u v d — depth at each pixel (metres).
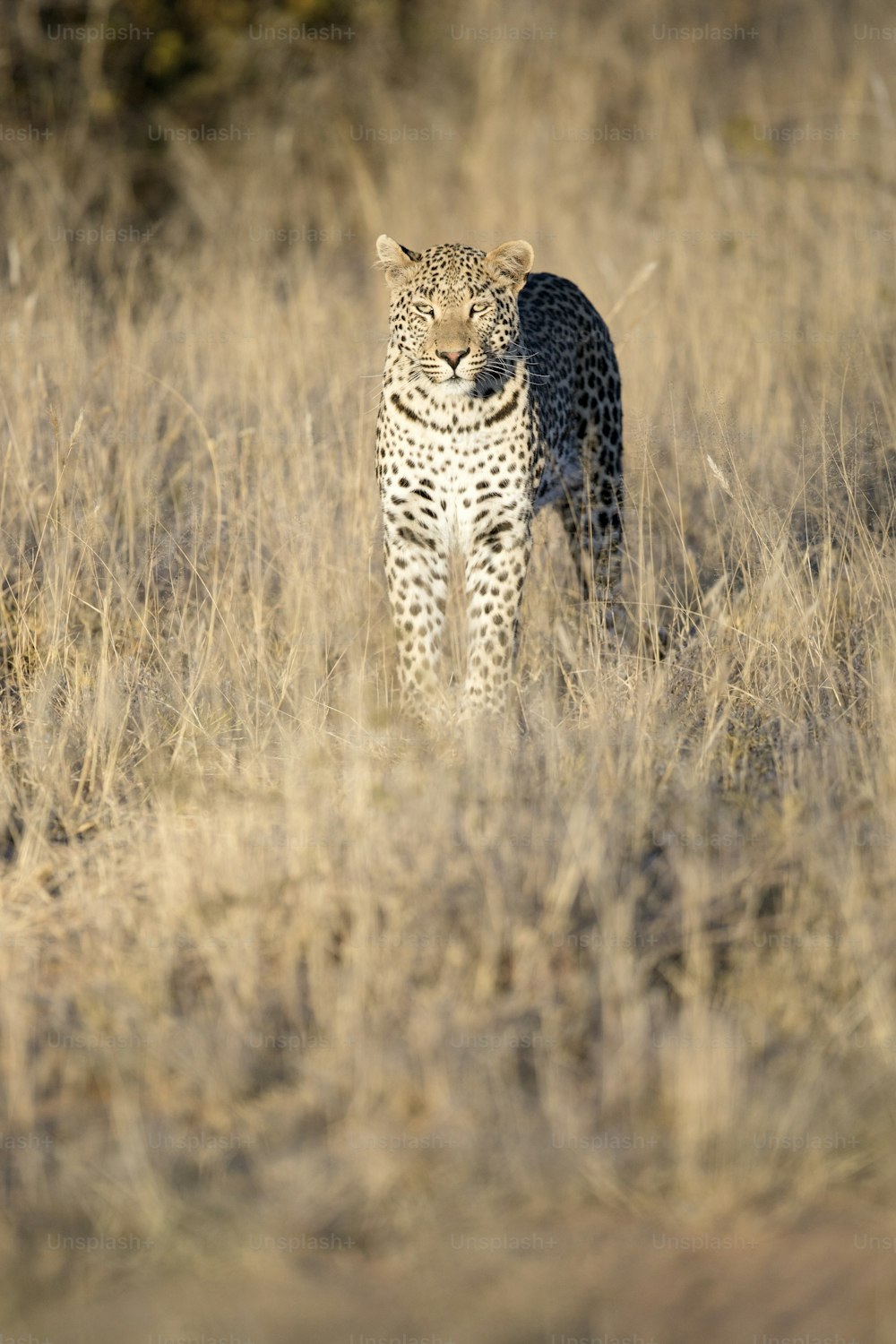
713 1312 5.39
